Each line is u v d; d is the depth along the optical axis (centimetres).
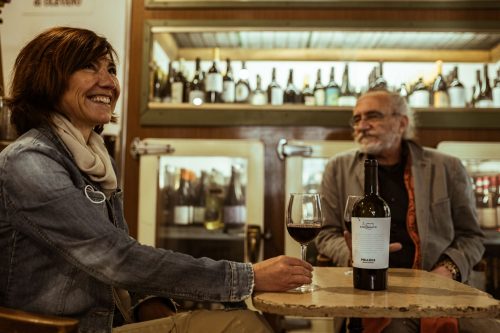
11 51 267
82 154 122
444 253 193
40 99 125
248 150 253
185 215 264
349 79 285
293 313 94
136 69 263
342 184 214
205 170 264
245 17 261
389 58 284
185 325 121
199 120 258
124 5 265
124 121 261
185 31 262
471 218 207
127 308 151
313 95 276
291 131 258
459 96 264
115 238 106
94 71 129
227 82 269
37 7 268
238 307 125
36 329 90
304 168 258
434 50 284
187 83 280
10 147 113
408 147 212
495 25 254
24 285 110
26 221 105
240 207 260
